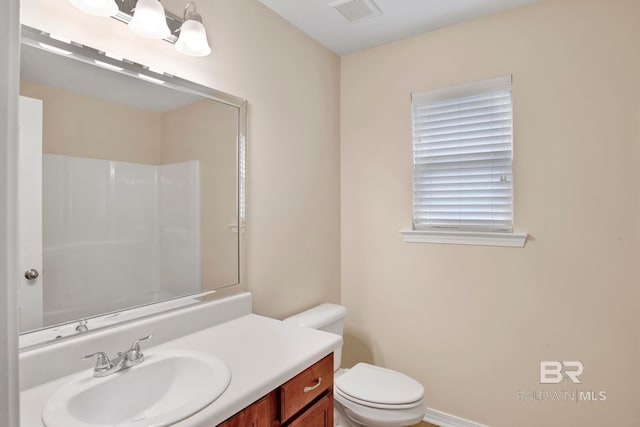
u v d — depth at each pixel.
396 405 1.56
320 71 2.29
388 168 2.31
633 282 1.63
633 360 1.63
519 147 1.89
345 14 1.96
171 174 1.39
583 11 1.73
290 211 2.02
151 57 1.33
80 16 1.13
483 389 1.99
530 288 1.86
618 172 1.66
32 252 1.02
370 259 2.39
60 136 1.08
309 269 2.18
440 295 2.12
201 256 1.50
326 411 1.29
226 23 1.62
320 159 2.29
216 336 1.37
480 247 2.00
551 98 1.81
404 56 2.25
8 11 0.47
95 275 1.16
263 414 1.01
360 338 2.43
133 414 1.02
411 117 2.22
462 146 2.07
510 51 1.91
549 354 1.82
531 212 1.86
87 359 1.09
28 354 0.97
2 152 0.47
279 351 1.21
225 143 1.61
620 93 1.65
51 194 1.06
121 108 1.23
